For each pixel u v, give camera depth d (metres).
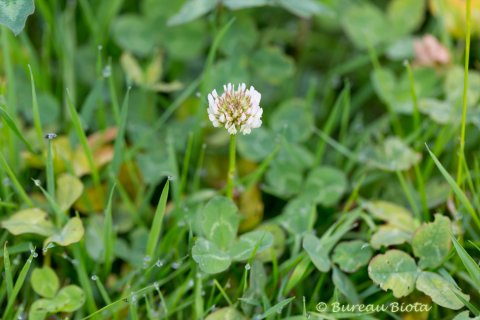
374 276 0.56
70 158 0.61
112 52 0.67
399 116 0.66
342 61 0.70
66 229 0.57
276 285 0.57
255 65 0.66
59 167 0.60
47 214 0.58
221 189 0.62
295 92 0.68
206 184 0.63
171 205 0.60
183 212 0.60
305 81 0.69
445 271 0.56
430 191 0.61
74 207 0.60
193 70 0.68
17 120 0.61
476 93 0.63
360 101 0.67
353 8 0.68
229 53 0.66
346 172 0.62
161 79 0.67
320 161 0.64
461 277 0.58
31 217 0.57
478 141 0.63
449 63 0.66
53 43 0.66
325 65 0.70
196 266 0.57
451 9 0.66
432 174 0.63
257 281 0.57
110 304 0.55
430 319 0.57
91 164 0.59
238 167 0.63
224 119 0.55
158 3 0.67
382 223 0.60
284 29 0.70
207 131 0.64
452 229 0.58
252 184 0.61
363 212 0.60
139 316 0.57
